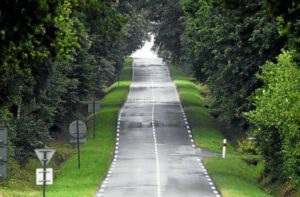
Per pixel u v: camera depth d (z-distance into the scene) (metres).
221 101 86.19
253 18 69.19
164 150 86.81
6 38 23.88
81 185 60.56
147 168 72.31
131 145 90.62
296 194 59.62
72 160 77.31
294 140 49.94
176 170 71.25
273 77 58.53
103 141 93.62
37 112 76.12
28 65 26.67
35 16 23.66
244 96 73.75
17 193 49.16
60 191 55.75
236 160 80.12
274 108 54.22
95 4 60.19
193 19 85.12
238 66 72.38
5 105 59.28
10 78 52.78
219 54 76.06
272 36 67.69
